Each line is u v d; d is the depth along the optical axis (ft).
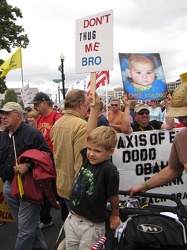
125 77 13.70
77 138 9.02
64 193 9.63
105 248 5.90
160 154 12.13
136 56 13.94
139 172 12.03
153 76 14.07
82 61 9.98
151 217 5.75
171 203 11.75
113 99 21.21
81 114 9.64
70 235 7.18
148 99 13.94
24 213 9.95
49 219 14.33
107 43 9.35
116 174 6.82
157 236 5.37
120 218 6.99
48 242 12.82
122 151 11.88
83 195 6.95
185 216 6.15
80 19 10.06
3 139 10.62
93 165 7.08
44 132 15.06
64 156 9.48
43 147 10.56
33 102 15.17
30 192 9.80
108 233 6.59
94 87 9.10
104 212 6.97
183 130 7.20
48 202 10.69
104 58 9.41
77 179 7.29
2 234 13.91
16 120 10.29
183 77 8.96
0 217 13.12
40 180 9.72
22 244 9.95
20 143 10.28
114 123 21.08
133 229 5.62
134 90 13.74
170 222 5.60
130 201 7.57
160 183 7.78
